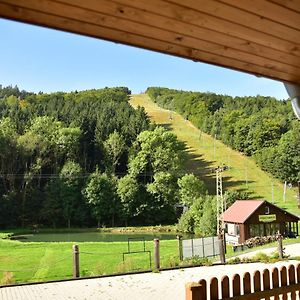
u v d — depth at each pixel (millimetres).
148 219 56250
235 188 69375
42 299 7523
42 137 62719
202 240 16000
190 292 2436
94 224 56312
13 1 1664
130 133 70562
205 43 2262
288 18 2043
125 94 118750
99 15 1850
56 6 1736
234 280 2709
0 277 14016
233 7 1898
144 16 1900
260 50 2416
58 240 42031
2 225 53250
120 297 7520
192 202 53188
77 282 9125
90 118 71250
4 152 58062
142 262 15789
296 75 2898
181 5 1836
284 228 31547
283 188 68312
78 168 59000
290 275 3049
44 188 57969
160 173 58875
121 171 66812
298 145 67000
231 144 86500
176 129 100438
